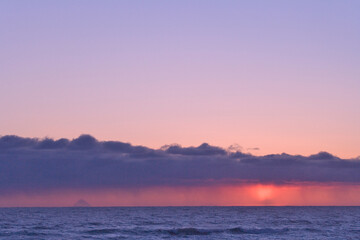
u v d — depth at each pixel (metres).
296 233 70.06
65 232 70.06
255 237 64.44
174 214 149.38
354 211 187.25
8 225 85.94
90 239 60.81
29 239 60.59
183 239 61.78
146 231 71.69
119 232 70.38
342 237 63.75
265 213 160.75
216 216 131.75
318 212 172.50
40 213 160.00
